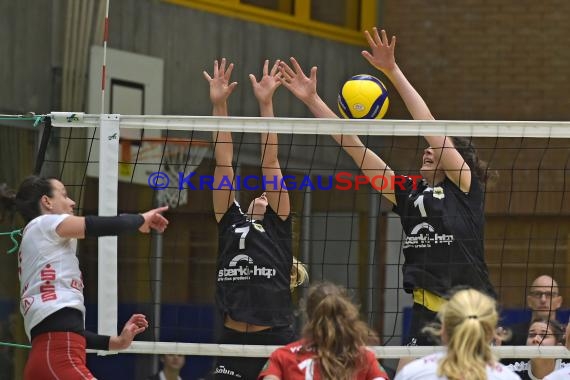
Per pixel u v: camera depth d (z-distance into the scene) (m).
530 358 13.38
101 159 12.79
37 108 21.84
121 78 23.23
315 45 27.36
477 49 28.08
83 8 22.56
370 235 27.86
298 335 14.05
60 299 10.95
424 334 12.80
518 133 12.82
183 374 21.56
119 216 11.00
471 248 12.84
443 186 13.05
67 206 11.56
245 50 25.92
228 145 13.51
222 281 13.16
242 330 13.02
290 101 26.67
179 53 24.58
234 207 13.47
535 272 26.83
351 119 12.74
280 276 13.11
